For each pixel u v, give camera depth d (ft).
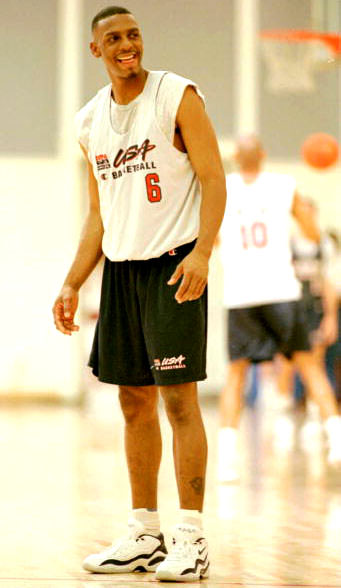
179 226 21.99
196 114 21.77
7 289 89.15
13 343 89.10
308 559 23.81
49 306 89.30
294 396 81.30
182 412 22.12
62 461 45.03
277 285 41.37
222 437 39.37
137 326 22.66
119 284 22.91
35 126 88.89
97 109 22.95
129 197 22.36
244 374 41.39
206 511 31.50
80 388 89.30
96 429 61.87
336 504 32.86
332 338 65.62
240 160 42.14
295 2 89.86
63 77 88.53
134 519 23.21
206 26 89.92
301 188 91.50
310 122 91.45
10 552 24.61
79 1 88.12
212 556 24.20
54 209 89.30
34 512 31.12
